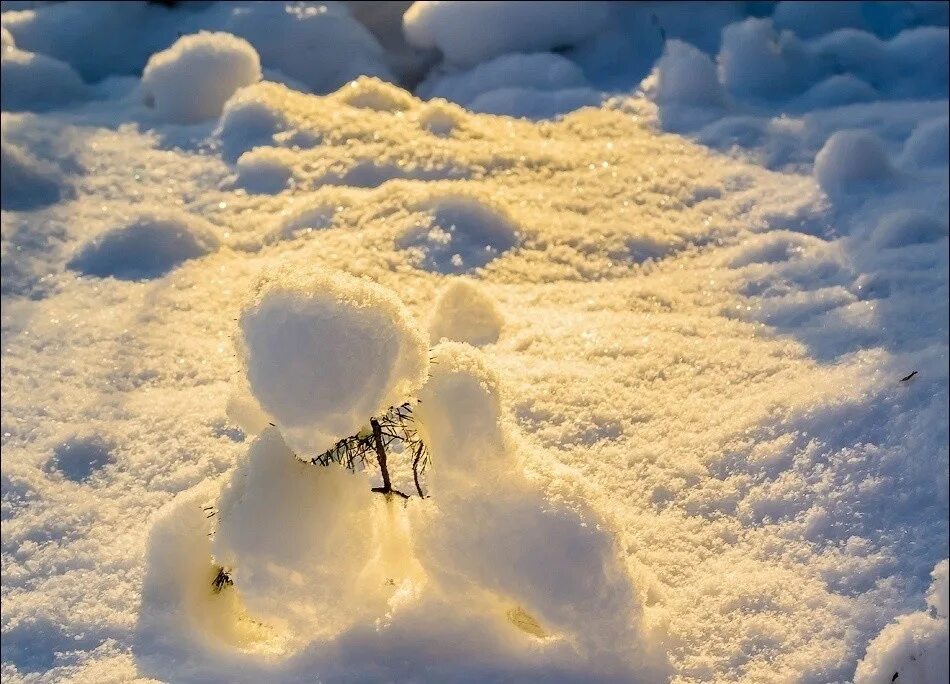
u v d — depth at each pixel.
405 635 1.97
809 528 2.37
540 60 5.49
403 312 1.76
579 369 3.00
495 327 3.20
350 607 1.95
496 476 1.86
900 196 3.98
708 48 5.79
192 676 2.01
